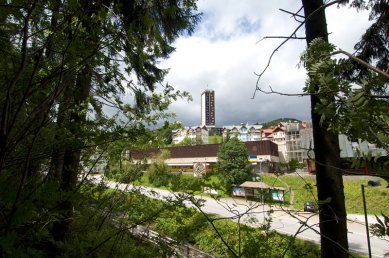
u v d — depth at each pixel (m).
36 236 1.22
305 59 0.87
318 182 1.90
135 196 3.12
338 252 1.80
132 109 2.30
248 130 73.12
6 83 1.14
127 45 1.26
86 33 1.11
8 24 1.09
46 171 1.52
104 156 3.12
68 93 1.53
